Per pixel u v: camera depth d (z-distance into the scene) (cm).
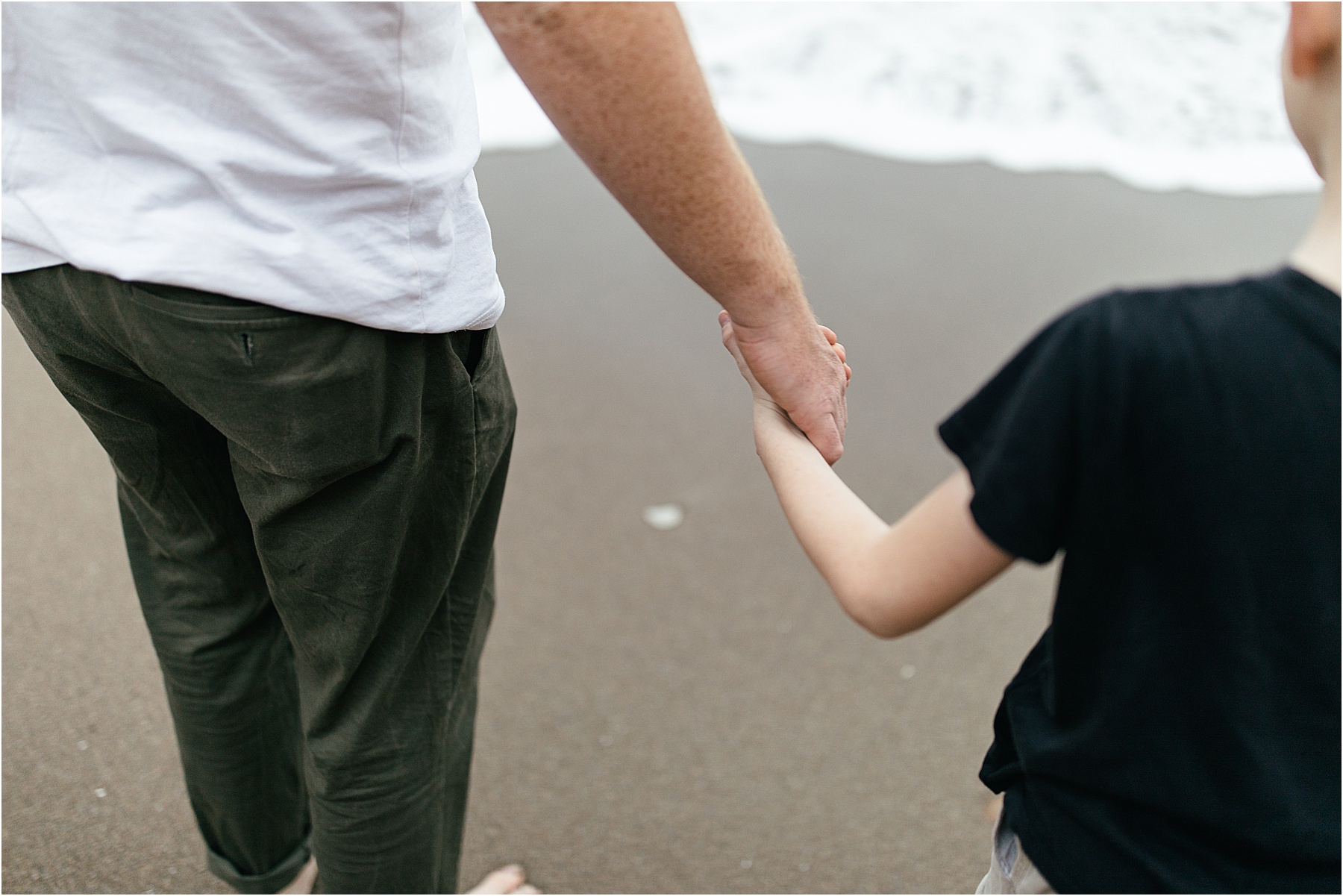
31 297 105
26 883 168
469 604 132
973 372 316
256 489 108
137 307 95
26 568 237
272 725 143
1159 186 438
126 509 132
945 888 175
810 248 380
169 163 91
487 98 499
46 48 89
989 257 380
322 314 96
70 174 94
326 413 100
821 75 538
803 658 221
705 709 209
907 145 468
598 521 258
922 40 588
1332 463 66
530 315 345
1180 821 75
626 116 87
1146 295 70
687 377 317
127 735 198
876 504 260
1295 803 73
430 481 113
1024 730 84
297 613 117
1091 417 68
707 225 94
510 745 200
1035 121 494
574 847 181
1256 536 67
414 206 97
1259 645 69
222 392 98
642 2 83
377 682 122
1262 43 590
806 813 188
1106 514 69
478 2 85
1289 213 416
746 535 255
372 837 130
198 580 131
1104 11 636
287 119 90
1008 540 70
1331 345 66
